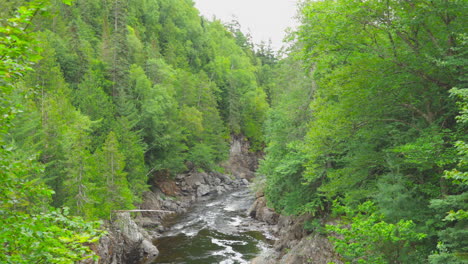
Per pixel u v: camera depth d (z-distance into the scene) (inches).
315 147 654.5
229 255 978.1
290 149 920.3
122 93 1701.5
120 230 952.9
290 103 990.4
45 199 657.6
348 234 357.1
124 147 1380.4
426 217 395.9
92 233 248.7
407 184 459.2
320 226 753.6
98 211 901.2
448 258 305.6
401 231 334.3
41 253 231.9
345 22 452.4
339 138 593.6
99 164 1002.7
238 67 3767.2
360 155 557.9
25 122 885.2
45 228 222.8
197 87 2458.2
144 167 1574.8
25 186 248.7
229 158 2662.4
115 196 986.1
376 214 397.4
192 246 1074.1
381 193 414.6
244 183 2411.4
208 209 1647.4
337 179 594.9
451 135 408.8
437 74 470.6
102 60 1846.7
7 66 199.9
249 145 2925.7
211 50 3710.6
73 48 1670.8
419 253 367.9
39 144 906.1
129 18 2719.0
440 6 402.3
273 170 962.1
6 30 194.4
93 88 1502.2
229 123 2664.9
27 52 213.0
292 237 940.0
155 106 1750.7
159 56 2672.2
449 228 340.8
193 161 2110.0
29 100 951.6
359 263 353.4
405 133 511.5
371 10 445.7
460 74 429.4
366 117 534.9
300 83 984.3
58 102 1170.0
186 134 2033.7
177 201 1739.7
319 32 488.1
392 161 472.4
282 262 781.3
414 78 488.7
